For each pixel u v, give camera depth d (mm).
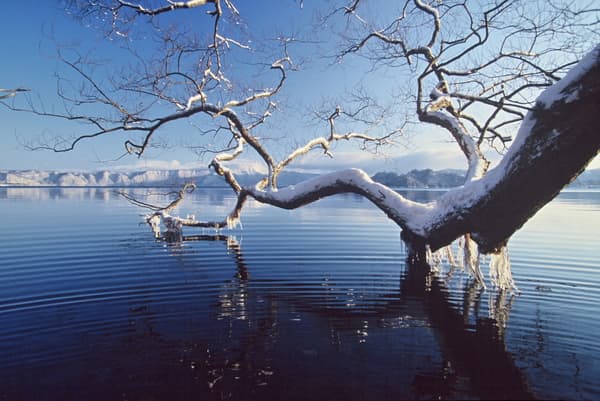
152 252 10766
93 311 6230
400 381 4160
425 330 5480
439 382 4109
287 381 4164
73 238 12656
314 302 6746
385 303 6641
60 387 4023
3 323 5688
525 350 4832
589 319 5746
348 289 7449
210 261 9711
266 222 17250
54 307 6395
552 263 8969
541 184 5598
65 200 32938
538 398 3834
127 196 13023
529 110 5504
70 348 4902
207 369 4406
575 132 4969
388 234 13633
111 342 5105
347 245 11672
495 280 7180
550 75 6180
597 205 24719
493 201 6117
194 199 36781
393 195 8531
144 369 4402
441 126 8938
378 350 4883
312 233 13961
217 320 5902
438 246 7777
